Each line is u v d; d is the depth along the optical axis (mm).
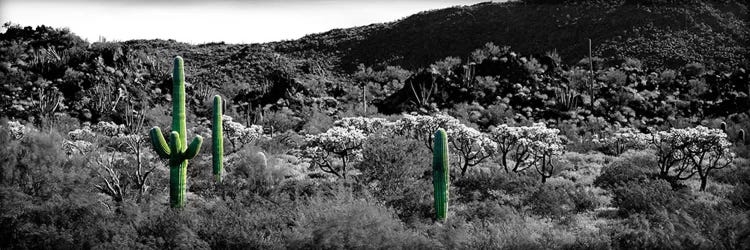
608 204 17734
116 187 16766
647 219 14195
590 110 43594
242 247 12688
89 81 46719
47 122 34406
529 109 43406
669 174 22797
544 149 20625
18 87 44062
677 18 78938
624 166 21188
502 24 89625
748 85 47438
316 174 22328
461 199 18078
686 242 12375
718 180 21969
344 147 20891
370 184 18344
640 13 81375
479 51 64250
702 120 41469
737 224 12625
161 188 17984
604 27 80688
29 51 52344
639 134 27047
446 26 92062
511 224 13977
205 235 13078
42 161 14734
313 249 12414
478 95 46719
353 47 91250
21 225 13016
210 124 43375
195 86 55438
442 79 48781
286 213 14320
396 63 84312
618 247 12609
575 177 22578
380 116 42719
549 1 92500
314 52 90625
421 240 12664
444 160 15188
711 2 83000
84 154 16812
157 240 12867
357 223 12695
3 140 14625
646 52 72250
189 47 92500
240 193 16344
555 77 50688
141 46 87562
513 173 19953
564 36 81625
